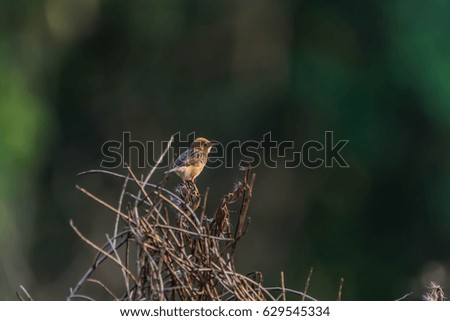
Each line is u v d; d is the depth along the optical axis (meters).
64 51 18.69
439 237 18.05
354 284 18.61
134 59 19.44
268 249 18.62
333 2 18.20
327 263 18.67
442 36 16.86
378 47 17.67
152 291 5.35
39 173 18.02
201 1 19.08
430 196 17.86
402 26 17.17
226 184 18.53
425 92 17.16
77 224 18.34
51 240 18.00
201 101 19.33
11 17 17.38
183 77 19.39
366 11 17.78
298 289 18.56
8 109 16.89
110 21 19.09
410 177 17.97
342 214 18.61
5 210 16.38
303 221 18.72
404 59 17.20
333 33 18.20
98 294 17.00
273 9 18.72
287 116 18.77
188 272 5.48
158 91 19.41
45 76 18.16
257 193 18.69
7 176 16.59
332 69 18.20
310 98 18.45
